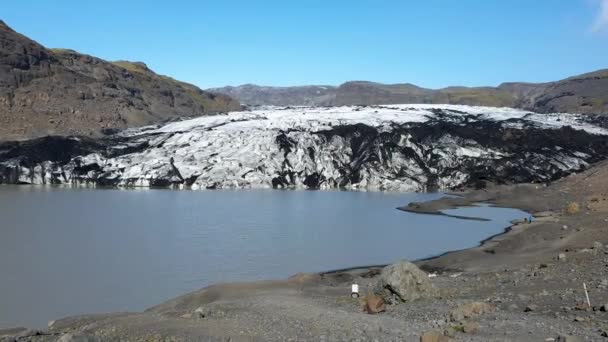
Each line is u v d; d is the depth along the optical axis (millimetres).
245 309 24484
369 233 60344
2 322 29453
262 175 130625
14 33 182375
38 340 20188
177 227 65438
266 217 75125
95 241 55469
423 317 20297
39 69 176375
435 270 38406
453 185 126562
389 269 24656
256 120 156500
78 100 175375
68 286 37562
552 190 84938
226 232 61688
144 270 42375
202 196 106812
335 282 35062
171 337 19391
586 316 17578
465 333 16281
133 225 66938
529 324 16984
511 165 129000
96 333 20625
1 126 146875
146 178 127062
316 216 76438
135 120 181125
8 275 40469
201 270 42250
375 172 131125
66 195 104938
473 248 47188
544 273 27578
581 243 38250
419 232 60188
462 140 138875
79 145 135750
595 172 87250
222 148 138000
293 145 138375
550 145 136500
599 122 163500
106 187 125250
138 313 27047
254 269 42500
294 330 19438
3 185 123125
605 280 23172
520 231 52031
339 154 138250
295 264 44125
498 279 28125
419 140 140625
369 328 18688
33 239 56469
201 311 24141
